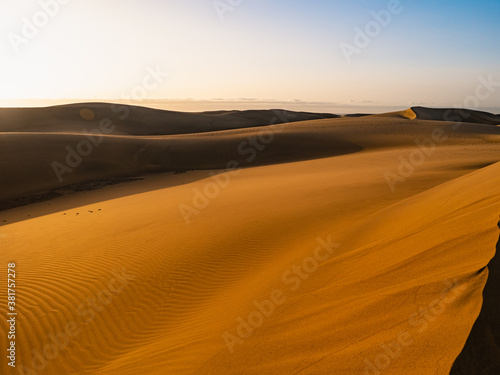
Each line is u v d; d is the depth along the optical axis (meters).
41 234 15.70
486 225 5.31
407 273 5.30
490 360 2.83
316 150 46.81
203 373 4.73
